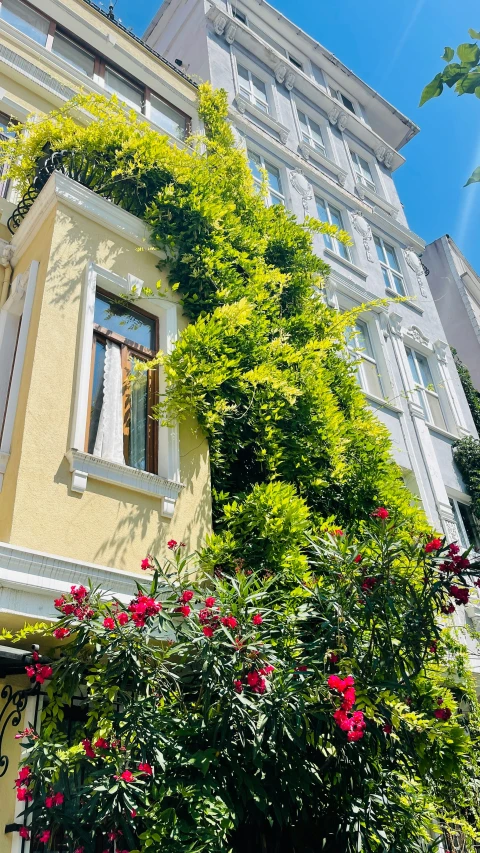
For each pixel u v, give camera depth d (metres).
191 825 4.04
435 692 5.90
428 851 5.88
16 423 5.39
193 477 6.33
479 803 7.45
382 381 13.48
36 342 5.57
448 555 5.04
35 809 3.96
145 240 7.27
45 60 9.91
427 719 5.37
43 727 4.49
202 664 4.39
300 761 4.64
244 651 4.44
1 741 4.57
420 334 15.32
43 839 3.93
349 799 4.95
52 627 4.34
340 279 13.61
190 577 5.62
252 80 15.33
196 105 12.43
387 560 5.07
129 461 6.12
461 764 5.90
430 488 12.70
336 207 15.32
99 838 4.58
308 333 9.42
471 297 21.84
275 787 4.66
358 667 4.76
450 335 20.39
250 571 5.75
